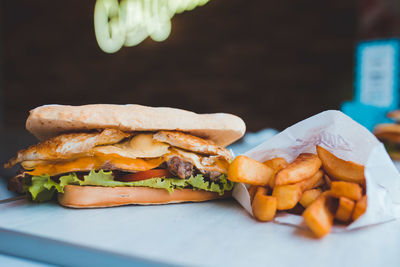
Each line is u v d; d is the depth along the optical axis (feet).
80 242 0.78
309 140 1.06
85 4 5.98
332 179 0.97
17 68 6.46
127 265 0.74
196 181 1.05
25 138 2.99
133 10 4.58
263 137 3.10
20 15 6.30
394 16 4.31
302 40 5.33
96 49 6.14
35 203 1.04
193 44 5.82
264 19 5.47
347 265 0.71
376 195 0.87
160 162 1.05
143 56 6.04
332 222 0.89
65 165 1.00
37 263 0.81
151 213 0.97
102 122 0.97
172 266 0.71
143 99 6.14
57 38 6.22
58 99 6.37
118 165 1.01
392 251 0.77
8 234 0.84
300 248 0.78
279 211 0.97
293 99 5.48
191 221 0.92
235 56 5.67
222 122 1.09
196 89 5.90
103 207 1.00
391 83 3.97
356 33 5.00
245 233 0.85
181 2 4.66
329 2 5.12
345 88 5.18
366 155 0.99
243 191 1.02
